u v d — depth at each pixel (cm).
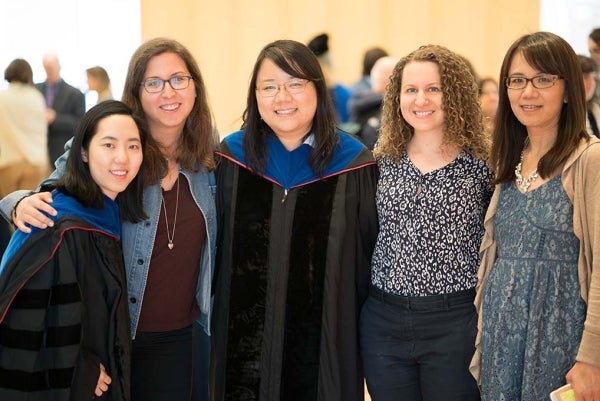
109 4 681
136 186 252
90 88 646
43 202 232
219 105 692
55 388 227
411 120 253
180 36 685
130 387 251
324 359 269
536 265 229
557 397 219
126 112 243
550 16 673
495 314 237
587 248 222
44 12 677
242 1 684
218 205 277
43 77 683
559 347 226
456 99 251
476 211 252
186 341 269
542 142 237
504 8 673
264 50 264
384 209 256
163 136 265
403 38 682
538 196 231
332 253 267
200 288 272
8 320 227
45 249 227
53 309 227
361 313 270
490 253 247
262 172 273
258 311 272
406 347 254
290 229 270
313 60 263
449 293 249
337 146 273
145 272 256
